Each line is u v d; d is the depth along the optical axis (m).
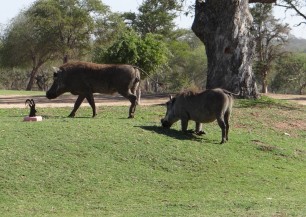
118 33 62.62
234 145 16.31
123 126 16.16
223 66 24.59
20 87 78.12
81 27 63.47
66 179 12.17
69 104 25.78
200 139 16.31
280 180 13.98
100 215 10.29
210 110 16.03
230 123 20.27
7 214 10.18
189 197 11.89
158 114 20.62
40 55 66.31
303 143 18.77
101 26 63.69
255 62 57.28
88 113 20.88
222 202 11.41
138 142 14.79
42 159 12.85
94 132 14.96
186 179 13.26
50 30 63.41
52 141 13.83
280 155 16.39
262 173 14.38
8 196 11.14
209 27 24.83
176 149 14.86
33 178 11.98
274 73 68.69
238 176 13.92
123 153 13.98
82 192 11.71
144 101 28.80
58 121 16.16
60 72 18.25
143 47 23.78
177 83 64.88
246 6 24.97
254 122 20.83
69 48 63.94
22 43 65.12
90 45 64.50
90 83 18.19
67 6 63.28
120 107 22.44
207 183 13.13
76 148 13.70
